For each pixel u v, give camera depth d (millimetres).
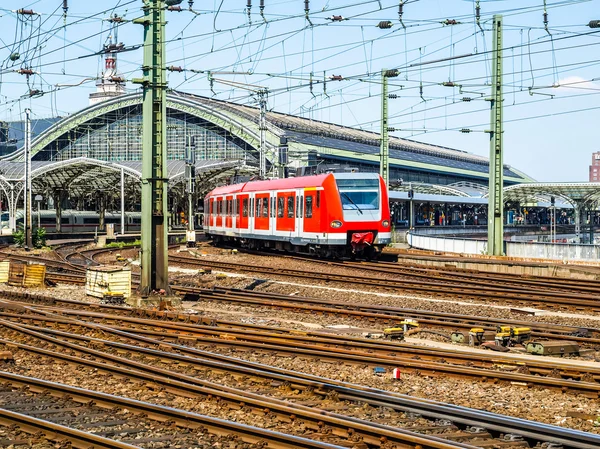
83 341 16578
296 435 9672
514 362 13953
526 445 9172
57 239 78688
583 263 35875
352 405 11125
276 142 86875
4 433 9844
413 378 13242
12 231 72938
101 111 100938
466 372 12992
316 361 14688
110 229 61500
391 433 9062
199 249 49594
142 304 23125
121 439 9641
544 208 107625
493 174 37500
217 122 93438
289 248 41906
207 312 22141
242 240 48844
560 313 22578
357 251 37062
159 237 23625
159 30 23094
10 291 27156
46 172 71250
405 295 26438
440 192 92500
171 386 12148
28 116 53000
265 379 12703
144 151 23375
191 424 10070
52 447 9398
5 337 17344
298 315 21500
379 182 37312
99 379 13133
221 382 12805
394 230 57438
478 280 30469
